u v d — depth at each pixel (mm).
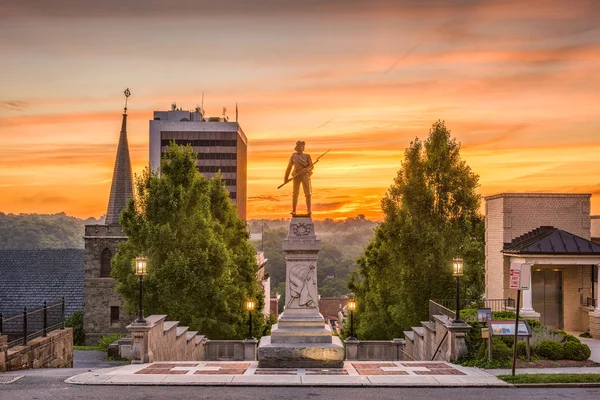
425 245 41438
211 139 143500
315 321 26281
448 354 25656
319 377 21766
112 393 19328
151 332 26188
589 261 33844
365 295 49188
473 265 42000
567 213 37344
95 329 64250
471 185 43062
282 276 181750
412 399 18719
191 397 18922
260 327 49844
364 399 18719
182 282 40938
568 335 26266
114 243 64500
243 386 20625
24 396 18766
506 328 24234
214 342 36781
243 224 50281
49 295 66938
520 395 19125
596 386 20188
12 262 70125
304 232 26906
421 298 41312
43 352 28031
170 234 40812
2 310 65125
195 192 42688
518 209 37344
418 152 43438
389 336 44938
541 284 36094
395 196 44094
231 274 46125
